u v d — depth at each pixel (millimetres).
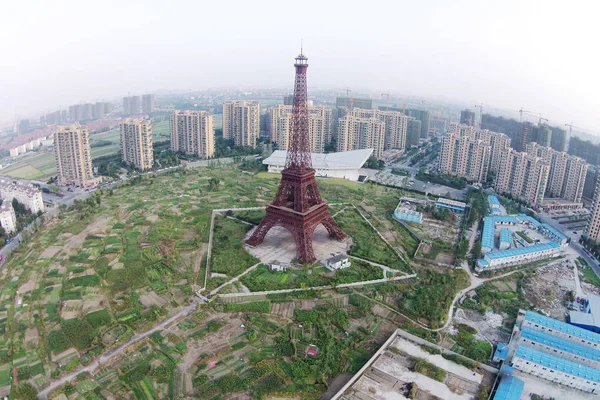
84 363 139375
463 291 187750
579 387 135250
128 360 141000
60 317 162750
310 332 156375
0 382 131750
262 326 158750
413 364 143000
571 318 165750
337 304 173375
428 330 159500
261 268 198500
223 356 143000
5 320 161250
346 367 140000
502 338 157125
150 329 156875
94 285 184750
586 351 146125
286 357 143625
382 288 184750
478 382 136125
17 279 191125
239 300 174750
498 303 177500
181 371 136375
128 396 126250
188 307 170375
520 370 141500
